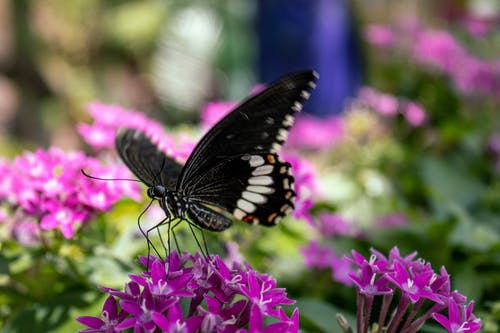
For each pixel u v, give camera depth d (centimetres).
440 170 53
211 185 36
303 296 43
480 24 71
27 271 39
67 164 38
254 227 43
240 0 110
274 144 36
